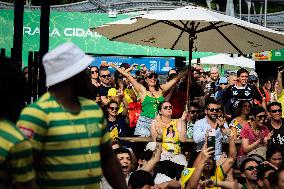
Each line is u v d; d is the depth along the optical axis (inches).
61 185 151.3
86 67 156.6
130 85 460.4
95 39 911.7
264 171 278.2
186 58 919.7
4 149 137.9
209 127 338.6
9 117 144.8
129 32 375.9
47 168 151.1
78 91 158.9
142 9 1000.2
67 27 910.4
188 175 261.3
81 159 152.9
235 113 388.2
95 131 156.8
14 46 222.2
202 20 319.9
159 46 387.5
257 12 1780.3
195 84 437.7
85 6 1357.0
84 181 153.6
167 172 287.1
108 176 167.9
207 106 343.0
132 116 430.6
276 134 379.6
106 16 914.1
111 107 382.3
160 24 376.2
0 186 139.3
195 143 349.4
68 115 153.3
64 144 151.3
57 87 154.9
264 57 1045.2
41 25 219.9
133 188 229.1
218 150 339.0
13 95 144.1
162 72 916.6
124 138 337.1
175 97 428.8
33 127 148.8
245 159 285.4
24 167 140.6
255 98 475.8
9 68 144.0
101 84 454.9
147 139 336.5
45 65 155.4
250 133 365.1
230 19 335.9
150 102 403.5
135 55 916.0
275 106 379.9
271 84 612.7
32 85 239.1
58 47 156.7
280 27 1517.0
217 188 271.9
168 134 331.3
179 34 383.9
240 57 764.6
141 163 317.4
